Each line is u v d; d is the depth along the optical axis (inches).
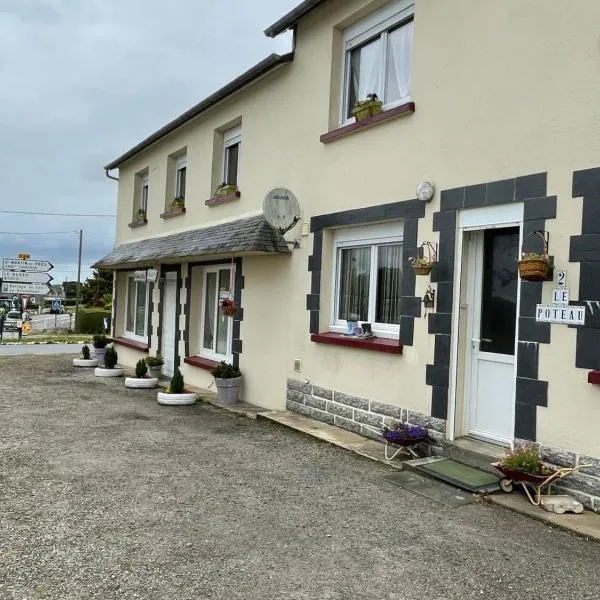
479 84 213.2
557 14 187.9
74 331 1165.1
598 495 170.2
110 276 2258.9
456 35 223.3
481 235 219.9
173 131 472.1
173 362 457.1
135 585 124.2
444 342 223.0
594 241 174.1
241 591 122.6
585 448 174.4
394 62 265.7
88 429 269.3
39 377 450.6
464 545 148.9
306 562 137.2
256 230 314.0
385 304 266.1
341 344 272.2
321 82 298.2
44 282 1043.3
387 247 265.7
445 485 194.7
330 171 289.3
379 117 254.5
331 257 293.9
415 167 239.0
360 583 127.6
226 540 148.5
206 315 430.3
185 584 125.0
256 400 340.8
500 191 203.3
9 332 1046.4
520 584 129.0
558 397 181.8
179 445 244.2
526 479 176.2
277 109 336.8
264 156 348.2
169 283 476.7
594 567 138.6
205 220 422.6
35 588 122.3
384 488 192.9
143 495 180.2
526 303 191.5
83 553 139.0
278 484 194.9
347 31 292.0
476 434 220.1
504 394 211.5
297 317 309.4
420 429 224.7
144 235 542.6
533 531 159.3
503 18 205.5
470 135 215.6
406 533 155.9
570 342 179.2
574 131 181.3
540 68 192.2
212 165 414.0
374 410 254.7
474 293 222.1
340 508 173.6
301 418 294.2
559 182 184.9
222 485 192.2
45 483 189.5
